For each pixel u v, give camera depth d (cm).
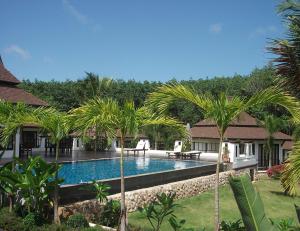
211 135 3566
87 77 4159
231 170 2662
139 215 1415
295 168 635
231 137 3469
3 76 2692
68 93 5256
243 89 4678
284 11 777
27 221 978
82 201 1273
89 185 1266
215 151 3550
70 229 973
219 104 773
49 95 5278
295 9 772
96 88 4138
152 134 3969
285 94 743
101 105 877
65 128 1019
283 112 3750
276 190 2452
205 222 1479
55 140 1049
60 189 1237
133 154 3412
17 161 1071
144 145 3653
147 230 1070
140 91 5544
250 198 420
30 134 2662
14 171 1095
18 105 1080
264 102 757
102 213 1159
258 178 3006
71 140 3003
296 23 767
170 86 802
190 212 1625
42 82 5700
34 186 1010
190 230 871
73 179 2003
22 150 2411
